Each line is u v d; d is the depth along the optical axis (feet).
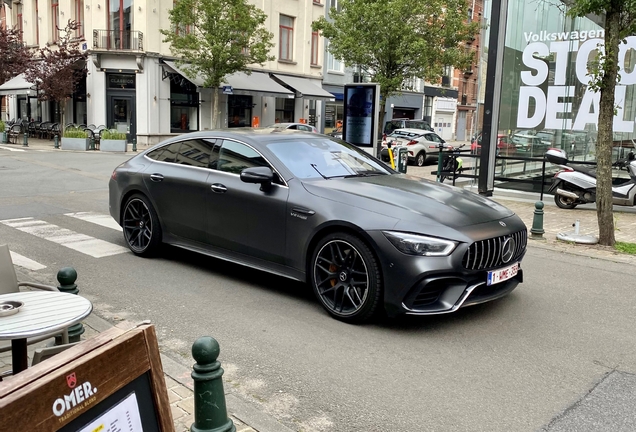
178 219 20.68
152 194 21.49
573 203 38.04
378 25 69.10
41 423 5.06
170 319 16.10
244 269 21.29
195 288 18.90
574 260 24.09
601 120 25.68
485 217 16.07
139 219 22.53
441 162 47.14
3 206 33.27
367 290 15.20
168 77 91.76
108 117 91.91
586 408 11.58
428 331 15.52
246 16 83.82
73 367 5.40
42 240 25.11
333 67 123.34
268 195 17.63
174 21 83.82
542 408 11.55
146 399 6.34
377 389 12.21
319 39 117.08
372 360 13.61
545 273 21.91
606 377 13.03
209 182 19.44
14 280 10.55
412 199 16.17
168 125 93.04
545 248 26.00
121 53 88.38
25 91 94.32
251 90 95.81
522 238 16.90
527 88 43.83
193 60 84.84
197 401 8.39
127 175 22.61
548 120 43.24
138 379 6.25
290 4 108.99
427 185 18.28
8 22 111.86
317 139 20.47
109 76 91.09
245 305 17.33
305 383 12.42
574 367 13.53
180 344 14.39
